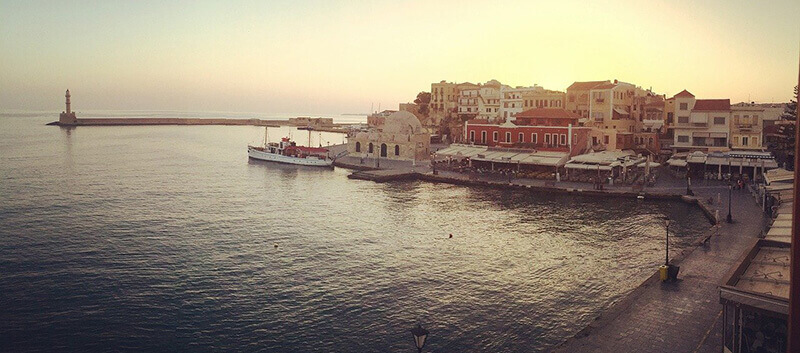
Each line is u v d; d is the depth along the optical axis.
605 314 37.22
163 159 159.12
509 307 43.28
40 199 88.88
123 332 38.84
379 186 108.44
